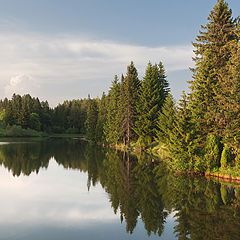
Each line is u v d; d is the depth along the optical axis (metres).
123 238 9.64
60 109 145.88
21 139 84.94
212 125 25.84
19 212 12.97
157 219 11.62
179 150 22.39
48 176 22.62
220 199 14.27
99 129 68.12
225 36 28.45
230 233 9.54
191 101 29.47
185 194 15.53
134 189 17.39
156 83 49.28
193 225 10.46
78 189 17.83
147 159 33.31
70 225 11.15
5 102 158.88
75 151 45.16
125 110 51.22
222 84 23.05
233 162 20.86
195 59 31.59
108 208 13.52
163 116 40.12
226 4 29.66
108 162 30.97
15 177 22.06
